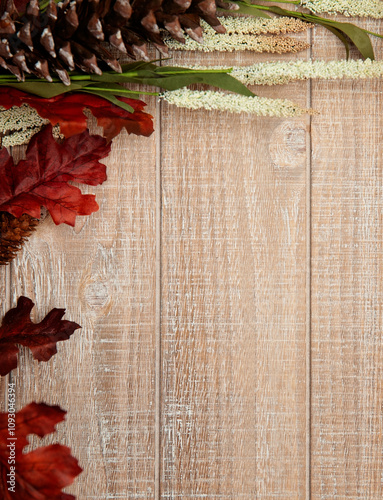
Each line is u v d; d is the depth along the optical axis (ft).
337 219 2.10
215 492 2.10
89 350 2.09
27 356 2.08
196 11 1.75
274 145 2.09
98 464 2.09
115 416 2.10
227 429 2.11
